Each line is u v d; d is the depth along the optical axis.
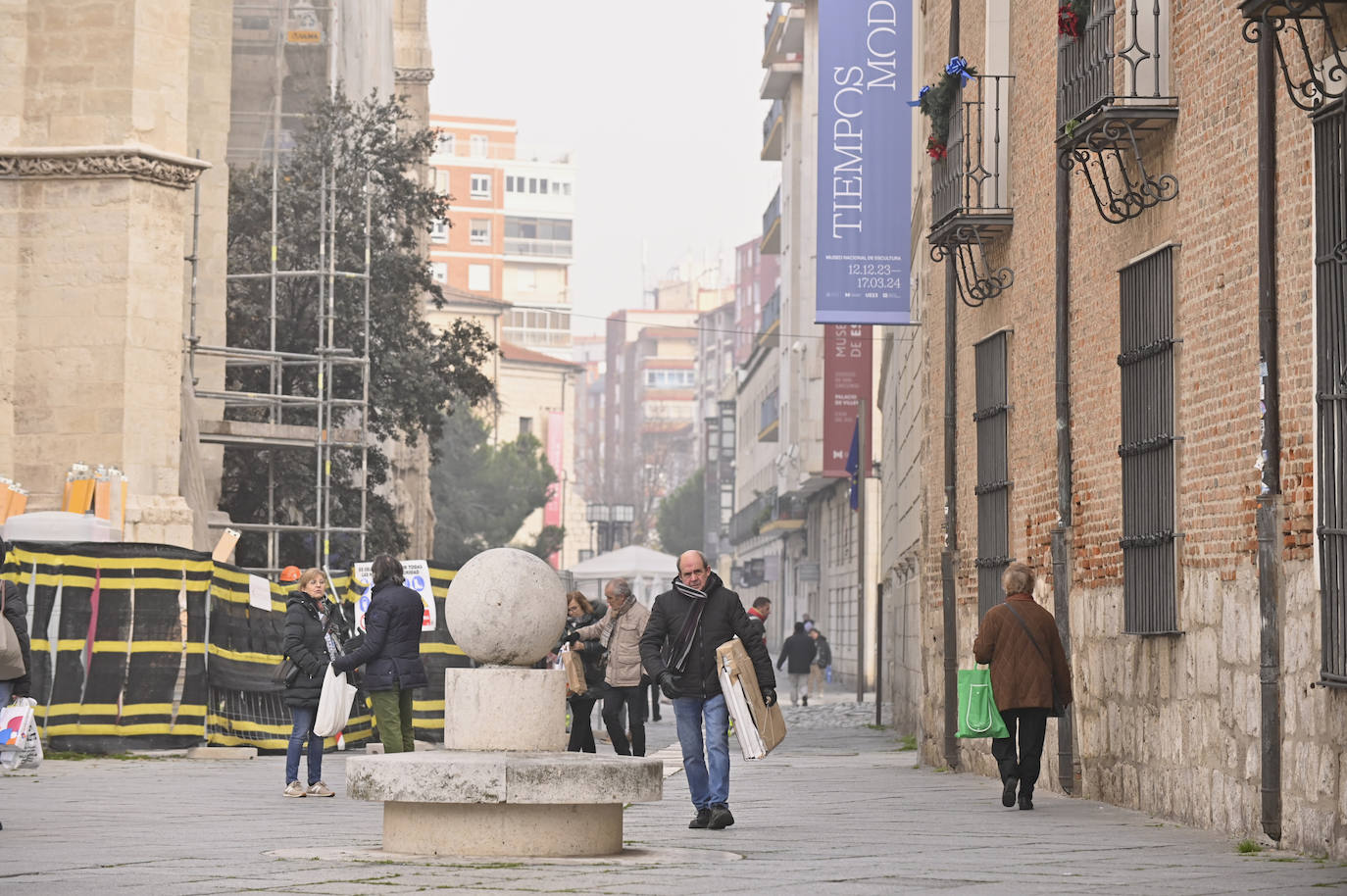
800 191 103.31
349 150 64.88
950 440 33.72
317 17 64.69
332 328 56.47
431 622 38.22
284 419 61.72
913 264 45.06
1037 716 23.92
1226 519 20.30
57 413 44.19
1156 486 22.58
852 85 37.91
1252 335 19.67
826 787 28.64
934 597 35.50
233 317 61.25
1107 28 24.12
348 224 62.56
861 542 65.50
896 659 52.59
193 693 34.84
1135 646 23.44
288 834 19.36
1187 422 21.62
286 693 25.59
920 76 41.75
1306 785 17.75
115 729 33.97
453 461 155.12
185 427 49.91
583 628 33.12
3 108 44.56
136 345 44.16
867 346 75.81
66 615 33.59
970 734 24.06
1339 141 17.28
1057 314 26.80
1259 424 19.33
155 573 34.53
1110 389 24.61
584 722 33.06
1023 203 29.34
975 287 31.28
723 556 192.25
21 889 14.02
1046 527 27.72
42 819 21.30
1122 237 24.16
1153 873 15.62
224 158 57.53
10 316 44.47
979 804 24.88
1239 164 20.06
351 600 37.28
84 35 44.44
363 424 56.06
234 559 61.44
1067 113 25.69
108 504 42.91
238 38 64.25
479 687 17.16
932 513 35.84
